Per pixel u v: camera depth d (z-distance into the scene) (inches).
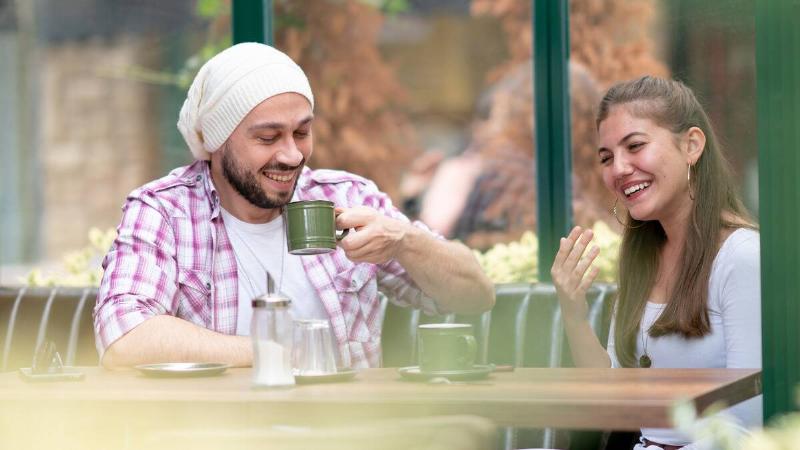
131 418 112.2
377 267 179.0
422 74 260.1
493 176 254.5
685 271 152.9
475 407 103.5
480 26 257.3
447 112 259.0
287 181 163.9
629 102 159.9
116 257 162.7
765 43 112.3
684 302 151.6
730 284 148.2
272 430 78.2
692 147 158.2
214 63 164.1
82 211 345.7
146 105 316.8
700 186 155.8
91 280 232.1
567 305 161.2
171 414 110.5
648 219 158.6
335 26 257.1
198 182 172.4
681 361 153.0
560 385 114.6
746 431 132.3
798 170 111.8
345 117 259.8
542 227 204.7
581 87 208.5
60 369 134.7
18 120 350.3
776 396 113.3
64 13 337.4
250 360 144.0
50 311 200.5
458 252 167.9
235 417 108.7
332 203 138.2
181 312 166.9
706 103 203.9
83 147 341.7
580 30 209.0
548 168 204.4
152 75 309.1
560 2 202.4
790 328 113.0
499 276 215.5
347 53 258.5
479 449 77.3
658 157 157.1
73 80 338.0
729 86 203.9
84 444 129.0
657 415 97.4
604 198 206.7
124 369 145.1
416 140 260.5
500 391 110.0
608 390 108.5
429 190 259.4
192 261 167.2
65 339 198.7
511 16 255.1
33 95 346.0
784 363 113.3
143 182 329.1
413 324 184.4
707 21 206.1
